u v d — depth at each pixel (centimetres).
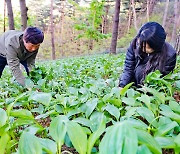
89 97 188
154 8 2856
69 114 151
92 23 1848
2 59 319
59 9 3394
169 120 119
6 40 286
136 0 2989
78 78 316
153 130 110
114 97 175
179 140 85
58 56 2998
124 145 64
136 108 132
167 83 181
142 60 244
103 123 89
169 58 226
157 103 157
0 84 320
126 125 67
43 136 134
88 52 2509
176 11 2302
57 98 182
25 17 771
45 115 142
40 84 256
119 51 1898
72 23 3188
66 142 107
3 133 112
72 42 3134
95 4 1758
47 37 3297
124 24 3184
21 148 80
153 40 203
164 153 120
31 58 321
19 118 133
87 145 88
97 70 400
